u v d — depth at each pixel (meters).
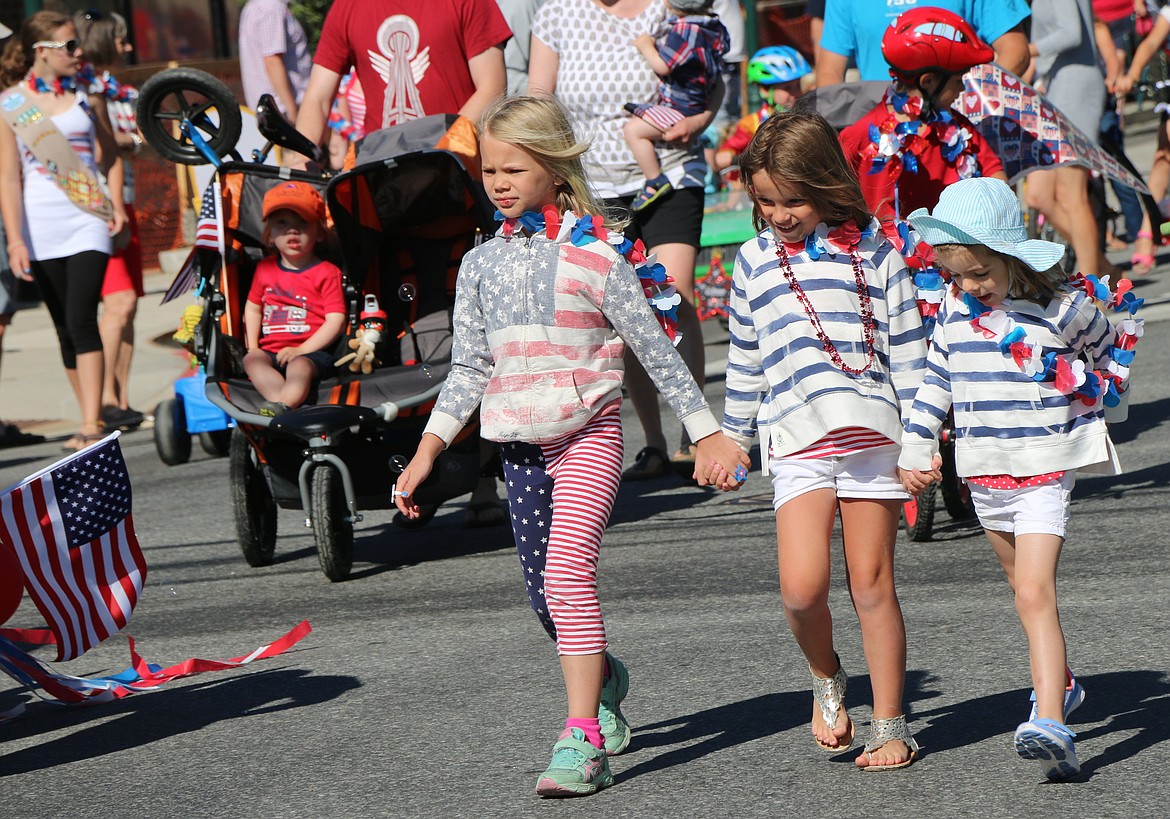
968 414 7.70
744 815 7.14
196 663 10.12
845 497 7.68
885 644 7.63
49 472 9.21
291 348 13.56
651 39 14.89
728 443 7.86
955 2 13.08
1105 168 12.86
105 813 7.76
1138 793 7.05
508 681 9.47
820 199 7.61
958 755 7.70
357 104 21.06
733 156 26.55
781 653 9.58
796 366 7.69
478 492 14.30
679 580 11.58
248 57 21.62
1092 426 7.57
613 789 7.59
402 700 9.27
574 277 7.82
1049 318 7.56
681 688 9.09
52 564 9.19
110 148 20.27
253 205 14.09
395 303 13.80
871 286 7.73
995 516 7.77
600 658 7.68
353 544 13.52
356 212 13.38
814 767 7.68
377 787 7.85
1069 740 7.05
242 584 12.82
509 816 7.33
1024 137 12.74
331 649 10.57
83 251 20.02
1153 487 13.09
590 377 7.84
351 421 12.30
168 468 19.05
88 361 20.31
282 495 12.94
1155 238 25.52
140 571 9.59
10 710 9.60
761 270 7.85
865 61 13.41
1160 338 19.97
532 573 8.12
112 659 10.84
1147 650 9.05
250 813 7.61
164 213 40.56
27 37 19.88
